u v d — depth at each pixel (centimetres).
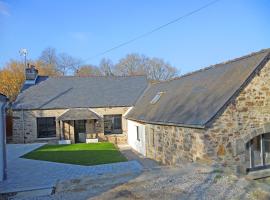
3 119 1123
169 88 1930
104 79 2758
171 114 1387
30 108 2278
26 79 2583
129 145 2325
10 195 884
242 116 1091
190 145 1137
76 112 2341
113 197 652
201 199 616
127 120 2428
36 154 1697
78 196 677
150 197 640
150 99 2102
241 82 1099
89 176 888
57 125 2327
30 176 1144
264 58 1127
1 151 1084
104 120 2438
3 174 1096
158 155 1531
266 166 1147
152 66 5266
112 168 1256
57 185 805
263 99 1127
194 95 1388
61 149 1903
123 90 2627
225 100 1068
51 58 5028
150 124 1667
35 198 710
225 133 1059
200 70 1688
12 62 4047
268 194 639
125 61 5281
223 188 686
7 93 3575
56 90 2527
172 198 628
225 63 1446
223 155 1052
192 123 1094
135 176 833
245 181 746
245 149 1092
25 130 2283
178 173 841
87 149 1892
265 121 1129
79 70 5181
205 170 866
